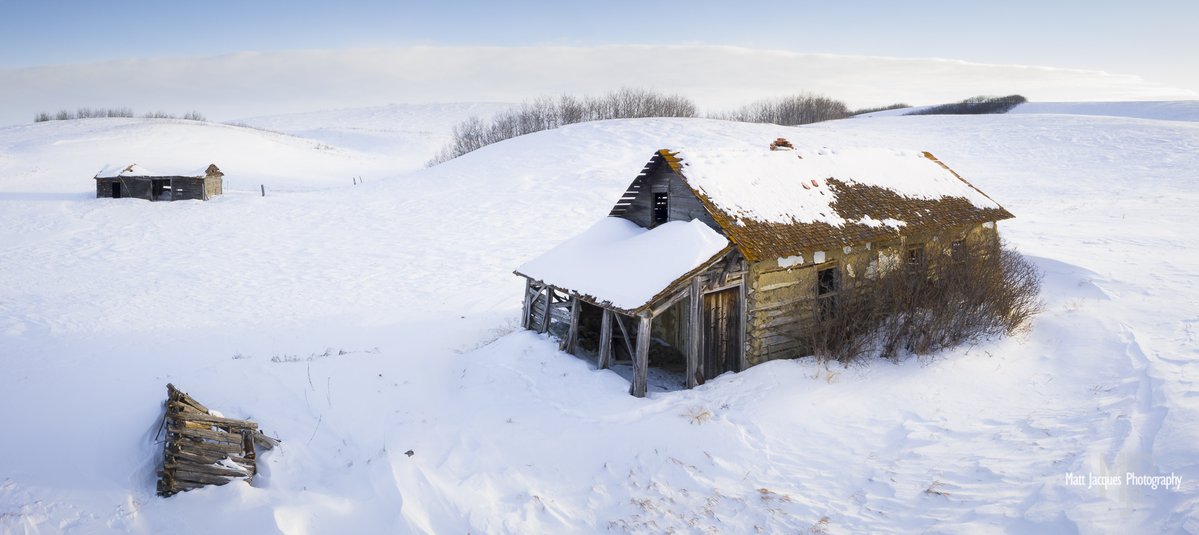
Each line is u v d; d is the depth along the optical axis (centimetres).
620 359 1702
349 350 1911
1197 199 3628
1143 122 6531
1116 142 5584
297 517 1015
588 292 1522
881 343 1558
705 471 1145
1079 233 2889
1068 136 6006
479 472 1165
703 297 1461
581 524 1028
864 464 1124
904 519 957
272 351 1914
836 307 1599
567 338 1612
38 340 2008
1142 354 1369
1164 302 1728
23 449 1179
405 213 4212
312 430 1284
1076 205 3691
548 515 1048
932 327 1534
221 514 1027
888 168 1947
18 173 5841
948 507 963
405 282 2766
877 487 1052
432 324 2175
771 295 1527
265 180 6500
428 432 1301
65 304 2466
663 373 1627
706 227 1498
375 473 1130
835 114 11788
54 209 4450
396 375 1590
